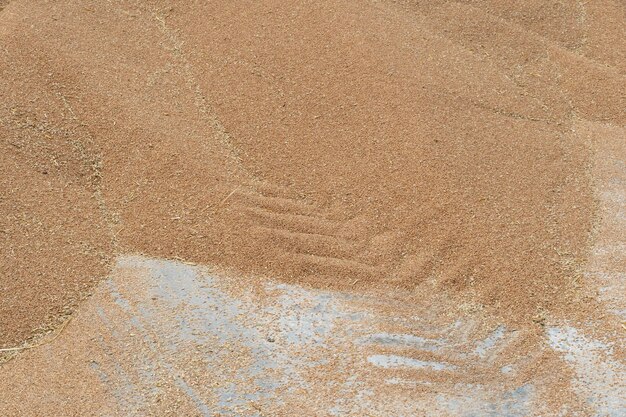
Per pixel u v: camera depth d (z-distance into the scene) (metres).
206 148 3.33
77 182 3.24
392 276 3.03
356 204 3.19
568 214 3.22
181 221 3.15
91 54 3.55
